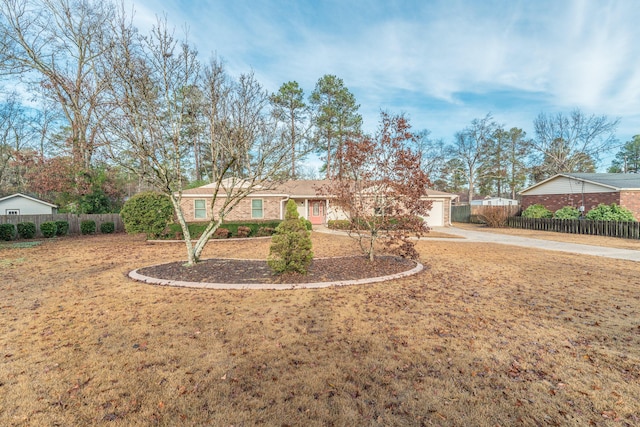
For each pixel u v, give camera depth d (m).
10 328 3.93
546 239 14.45
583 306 4.78
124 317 4.30
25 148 23.66
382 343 3.50
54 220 17.23
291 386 2.68
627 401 2.49
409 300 5.06
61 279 6.56
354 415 2.33
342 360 3.12
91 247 12.01
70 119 19.23
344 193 7.96
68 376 2.82
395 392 2.60
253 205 18.38
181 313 4.45
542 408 2.41
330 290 5.61
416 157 7.45
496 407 2.42
